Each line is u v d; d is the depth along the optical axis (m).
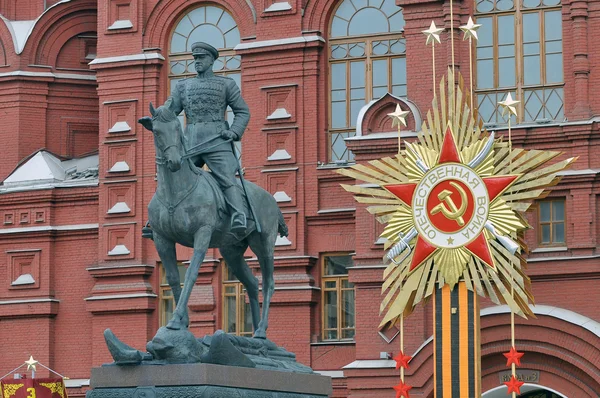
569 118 45.03
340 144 49.41
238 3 51.00
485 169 35.44
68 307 51.88
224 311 49.88
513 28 46.44
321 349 48.00
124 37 52.19
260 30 50.34
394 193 36.25
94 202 52.19
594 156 44.19
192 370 28.41
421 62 46.44
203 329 49.75
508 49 46.38
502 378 43.66
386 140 45.56
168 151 29.47
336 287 48.66
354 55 49.56
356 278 46.00
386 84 49.12
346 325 48.34
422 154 36.19
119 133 51.75
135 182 51.41
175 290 30.73
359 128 46.03
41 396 44.34
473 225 35.38
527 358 43.41
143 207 51.22
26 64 54.94
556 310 43.25
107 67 52.06
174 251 30.70
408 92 46.47
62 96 55.31
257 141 49.97
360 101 49.34
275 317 48.69
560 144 44.59
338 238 48.69
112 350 29.03
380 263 45.84
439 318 35.81
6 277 52.53
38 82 54.94
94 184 52.03
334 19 49.97
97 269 51.19
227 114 51.84
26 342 51.94
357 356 45.72
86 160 54.44
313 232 49.03
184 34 52.09
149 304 50.56
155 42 51.97
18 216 52.75
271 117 49.75
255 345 31.19
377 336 45.59
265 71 50.09
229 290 49.91
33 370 48.16
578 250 43.69
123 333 50.75
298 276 48.53
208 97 31.53
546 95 45.84
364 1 49.66
